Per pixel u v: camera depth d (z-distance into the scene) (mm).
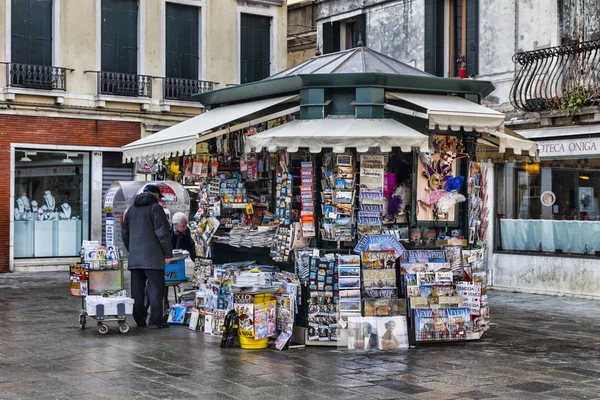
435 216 11734
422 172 11633
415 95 11406
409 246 11516
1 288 18828
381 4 23000
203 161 12953
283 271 11641
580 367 9758
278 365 9719
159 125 26250
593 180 17594
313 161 11156
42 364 9695
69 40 24719
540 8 18844
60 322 13133
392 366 9688
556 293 18078
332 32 24766
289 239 11164
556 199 18391
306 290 11016
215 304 12078
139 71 25984
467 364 9844
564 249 18203
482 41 20234
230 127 12172
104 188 25438
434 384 8758
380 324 10836
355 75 10953
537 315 14734
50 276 22281
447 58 21297
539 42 18859
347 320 10805
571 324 13578
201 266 13000
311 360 10039
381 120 10898
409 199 11688
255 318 10711
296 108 11594
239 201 12953
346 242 11203
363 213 10953
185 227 14258
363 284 10945
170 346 10945
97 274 12992
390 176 11555
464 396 8242
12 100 23500
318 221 11219
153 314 12508
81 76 24922
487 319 11992
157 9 26281
